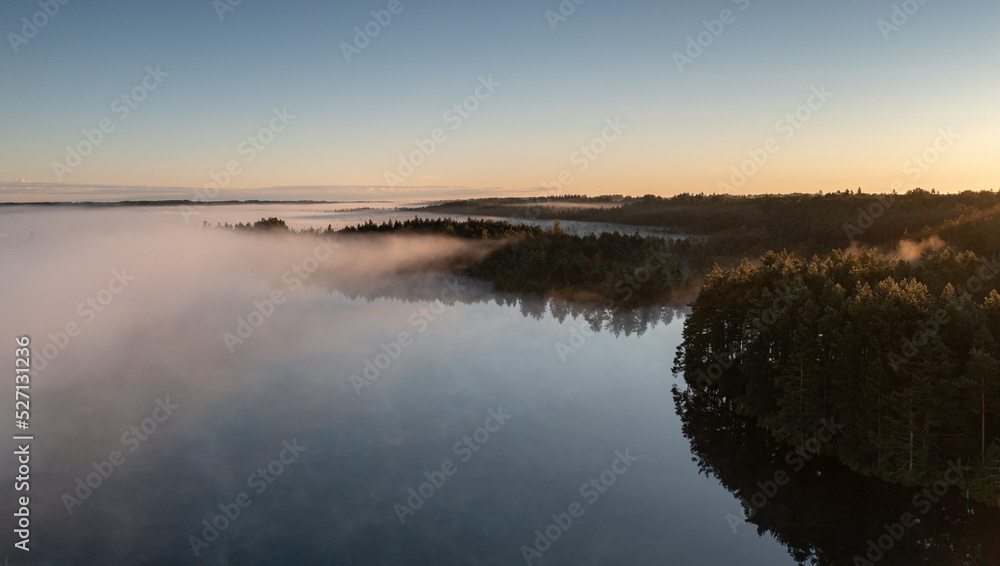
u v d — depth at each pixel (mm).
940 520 47938
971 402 46781
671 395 89750
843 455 56781
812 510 53031
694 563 46969
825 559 46312
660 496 58312
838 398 56094
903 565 44125
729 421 75812
